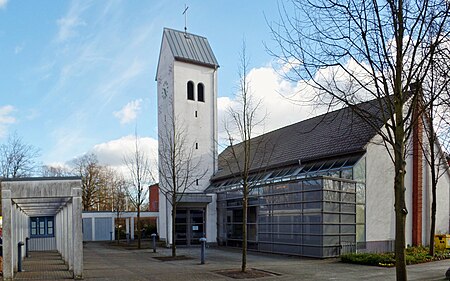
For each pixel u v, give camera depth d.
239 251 26.39
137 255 23.39
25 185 13.91
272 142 34.62
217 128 36.62
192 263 18.69
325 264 18.06
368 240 22.52
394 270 15.84
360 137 23.70
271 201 25.16
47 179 14.08
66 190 14.12
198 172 35.19
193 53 36.25
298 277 14.09
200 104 36.03
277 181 25.00
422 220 25.16
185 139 34.62
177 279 13.72
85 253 25.12
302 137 30.33
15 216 16.00
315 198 21.20
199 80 36.25
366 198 22.73
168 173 33.53
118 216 38.06
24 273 15.43
